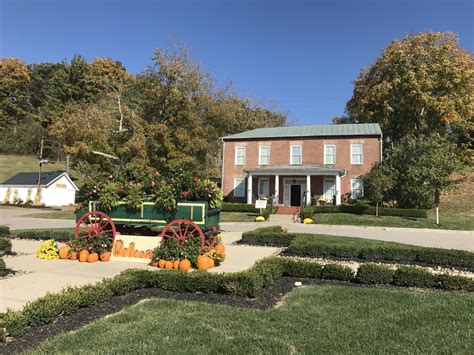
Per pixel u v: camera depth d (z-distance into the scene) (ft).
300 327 15.14
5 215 100.68
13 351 12.82
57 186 142.61
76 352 12.51
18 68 228.02
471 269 30.25
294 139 109.60
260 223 79.82
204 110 135.85
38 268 27.73
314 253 35.19
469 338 14.11
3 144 220.43
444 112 119.85
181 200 30.60
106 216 31.86
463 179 118.62
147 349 12.80
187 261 27.94
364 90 142.82
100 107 143.43
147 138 109.40
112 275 25.45
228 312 16.94
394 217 82.12
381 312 17.26
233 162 115.85
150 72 113.80
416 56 128.26
